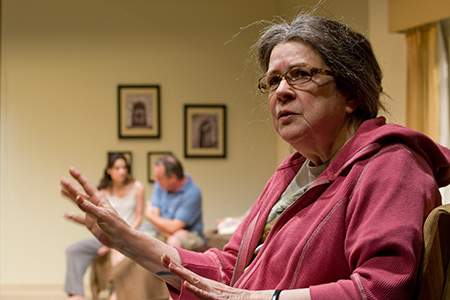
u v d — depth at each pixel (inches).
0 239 203.8
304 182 43.5
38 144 204.7
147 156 205.2
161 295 154.3
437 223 32.1
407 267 30.4
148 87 204.7
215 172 205.3
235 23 205.2
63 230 204.7
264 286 38.4
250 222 46.7
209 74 205.5
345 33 39.2
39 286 203.6
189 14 205.8
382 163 34.5
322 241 35.2
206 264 45.1
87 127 205.3
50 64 205.3
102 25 205.6
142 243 42.6
